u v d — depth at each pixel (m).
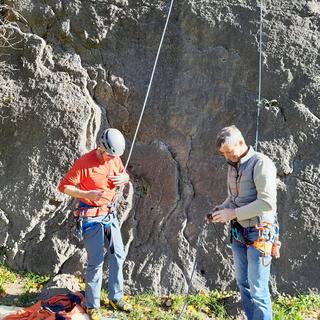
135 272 6.00
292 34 6.27
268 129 6.15
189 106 6.36
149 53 6.57
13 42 6.73
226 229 6.02
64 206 6.24
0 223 6.25
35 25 6.80
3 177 6.38
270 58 6.23
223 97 6.29
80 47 6.71
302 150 6.08
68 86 6.50
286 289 5.86
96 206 5.28
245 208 4.46
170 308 5.61
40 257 6.14
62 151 6.28
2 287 5.80
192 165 6.23
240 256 4.79
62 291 5.57
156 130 6.40
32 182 6.26
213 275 5.96
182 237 6.07
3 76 6.64
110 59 6.62
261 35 6.27
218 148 4.54
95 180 5.20
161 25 6.55
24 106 6.49
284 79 6.18
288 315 5.47
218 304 5.63
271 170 4.46
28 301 5.58
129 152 6.43
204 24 6.41
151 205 6.21
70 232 6.17
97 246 5.26
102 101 6.58
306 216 5.95
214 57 6.35
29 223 6.18
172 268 5.98
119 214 6.11
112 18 6.66
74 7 6.73
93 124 6.40
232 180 4.67
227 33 6.35
